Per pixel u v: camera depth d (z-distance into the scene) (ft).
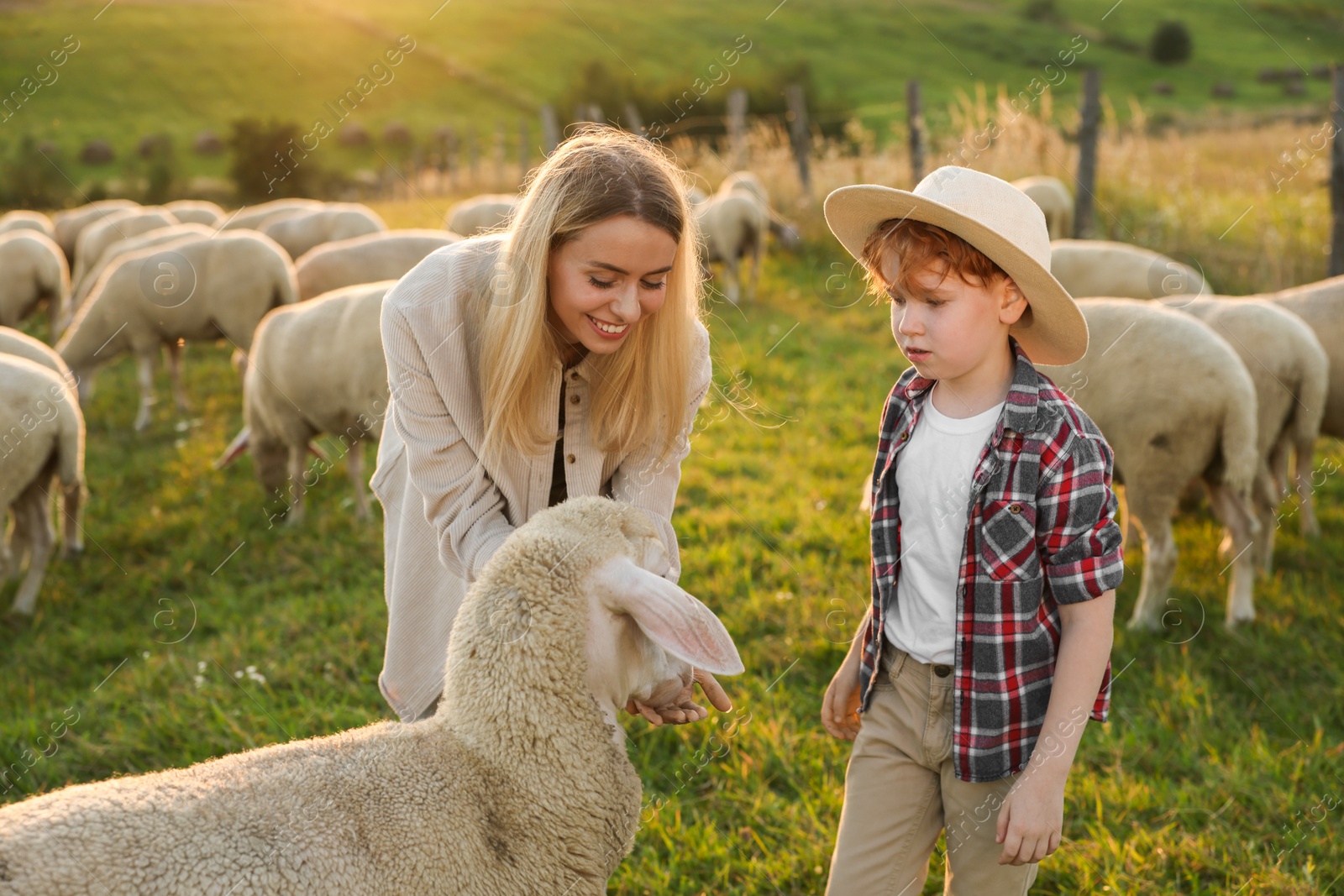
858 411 19.76
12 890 3.64
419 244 23.32
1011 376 5.71
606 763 5.17
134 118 79.87
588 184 5.06
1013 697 5.42
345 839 4.34
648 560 5.41
